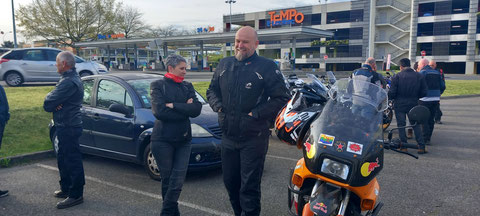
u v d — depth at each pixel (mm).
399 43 58781
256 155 3203
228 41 49062
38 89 13578
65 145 4262
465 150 7109
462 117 11258
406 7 57531
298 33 37031
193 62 50812
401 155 6723
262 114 3109
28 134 7668
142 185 5109
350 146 2703
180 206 4336
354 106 3090
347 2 61219
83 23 45812
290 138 3750
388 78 9820
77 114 4285
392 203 4418
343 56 61781
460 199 4547
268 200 4504
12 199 4555
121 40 48750
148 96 5770
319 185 2850
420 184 5102
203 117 5469
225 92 3244
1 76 15047
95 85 6191
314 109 3703
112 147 5766
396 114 6941
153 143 3631
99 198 4605
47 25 45344
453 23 53812
